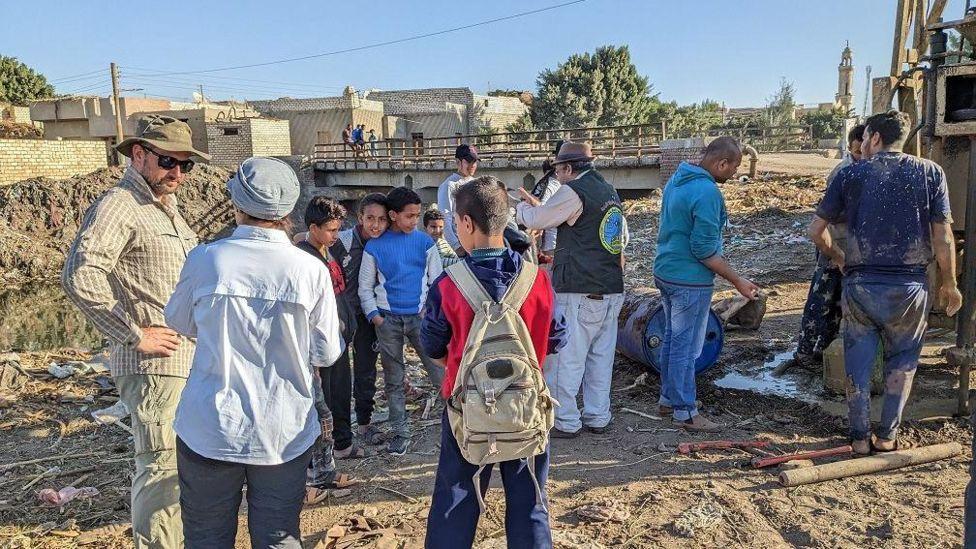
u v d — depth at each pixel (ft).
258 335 8.58
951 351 15.90
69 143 86.69
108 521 13.39
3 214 73.87
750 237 42.34
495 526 12.56
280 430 8.67
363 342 16.63
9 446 17.28
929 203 13.50
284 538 9.00
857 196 13.94
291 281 8.63
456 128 162.61
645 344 19.13
